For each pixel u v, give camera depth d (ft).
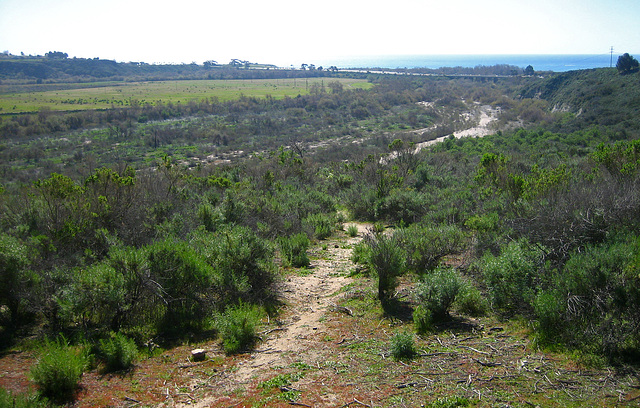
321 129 216.54
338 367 15.42
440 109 274.98
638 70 178.29
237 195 47.52
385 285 23.45
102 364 16.14
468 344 16.44
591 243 21.33
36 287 18.97
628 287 15.60
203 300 21.94
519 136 145.28
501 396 12.47
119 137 177.99
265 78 566.36
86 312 19.11
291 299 24.91
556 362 14.28
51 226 27.22
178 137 185.88
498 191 39.60
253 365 16.15
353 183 73.10
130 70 592.60
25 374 14.67
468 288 20.01
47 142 163.12
